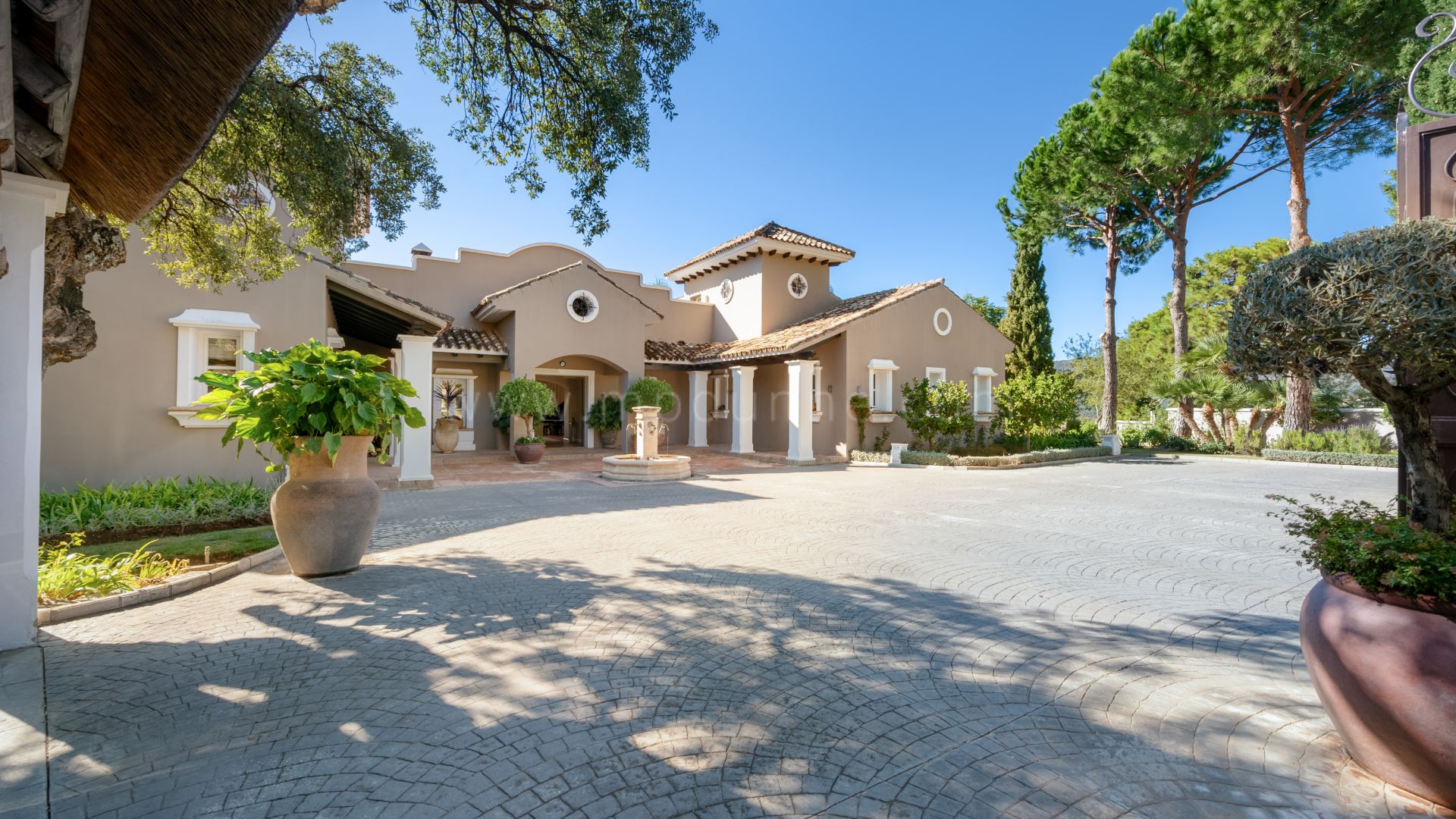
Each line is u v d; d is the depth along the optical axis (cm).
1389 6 1407
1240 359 312
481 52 611
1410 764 247
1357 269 254
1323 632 271
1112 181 2042
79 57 347
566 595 527
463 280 1972
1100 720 323
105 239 534
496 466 1653
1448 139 329
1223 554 698
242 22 343
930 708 334
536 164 653
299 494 572
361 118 650
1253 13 1531
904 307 1966
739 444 1950
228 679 364
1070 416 1873
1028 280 2856
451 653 402
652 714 323
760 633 442
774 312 2206
